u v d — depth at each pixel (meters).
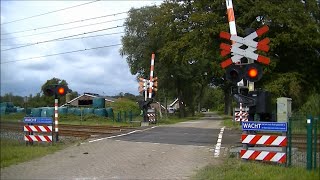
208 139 19.06
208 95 133.62
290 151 11.15
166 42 41.16
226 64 12.52
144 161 12.63
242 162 11.59
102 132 22.70
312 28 33.31
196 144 16.91
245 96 11.88
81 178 10.10
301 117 13.17
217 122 40.41
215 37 34.31
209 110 154.12
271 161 11.34
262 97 11.77
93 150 15.08
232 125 30.16
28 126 16.80
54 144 16.69
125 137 19.92
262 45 12.14
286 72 34.59
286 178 9.02
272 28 33.44
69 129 24.73
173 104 105.31
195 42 35.50
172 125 31.88
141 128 26.88
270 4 32.88
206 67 56.50
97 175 10.48
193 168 11.36
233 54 12.47
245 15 32.62
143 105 32.75
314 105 21.08
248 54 12.22
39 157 13.44
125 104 57.34
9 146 16.16
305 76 35.97
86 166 11.80
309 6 35.72
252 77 11.41
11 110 49.88
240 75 11.69
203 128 27.31
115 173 10.75
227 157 13.07
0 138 19.45
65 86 17.53
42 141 16.75
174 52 37.56
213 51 34.34
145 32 57.22
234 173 9.98
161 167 11.59
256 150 11.59
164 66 56.94
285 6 33.31
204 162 12.33
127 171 11.02
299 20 33.84
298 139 12.70
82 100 59.50
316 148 10.16
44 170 11.17
